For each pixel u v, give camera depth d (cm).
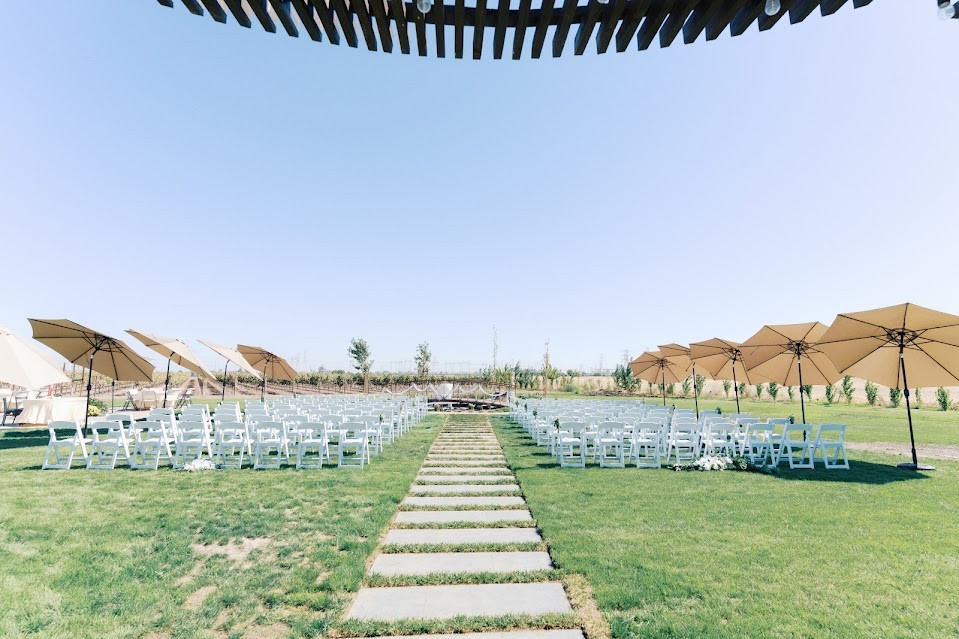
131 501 647
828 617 344
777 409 2303
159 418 1016
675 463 936
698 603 366
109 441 884
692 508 616
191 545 488
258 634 330
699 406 2488
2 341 948
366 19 230
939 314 805
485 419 1961
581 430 914
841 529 530
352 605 368
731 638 319
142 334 1238
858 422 1714
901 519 568
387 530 545
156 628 339
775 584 396
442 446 1191
